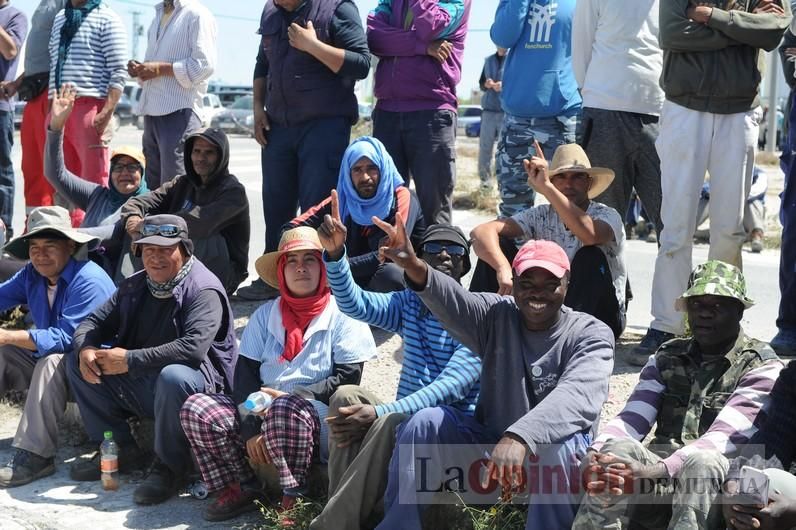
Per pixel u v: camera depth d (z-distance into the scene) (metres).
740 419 4.11
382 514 4.61
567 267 4.35
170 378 5.24
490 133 14.41
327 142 7.30
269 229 7.65
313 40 7.10
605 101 6.65
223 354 5.68
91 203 7.82
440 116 7.29
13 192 9.99
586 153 6.80
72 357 5.59
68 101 7.81
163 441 5.26
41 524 5.00
